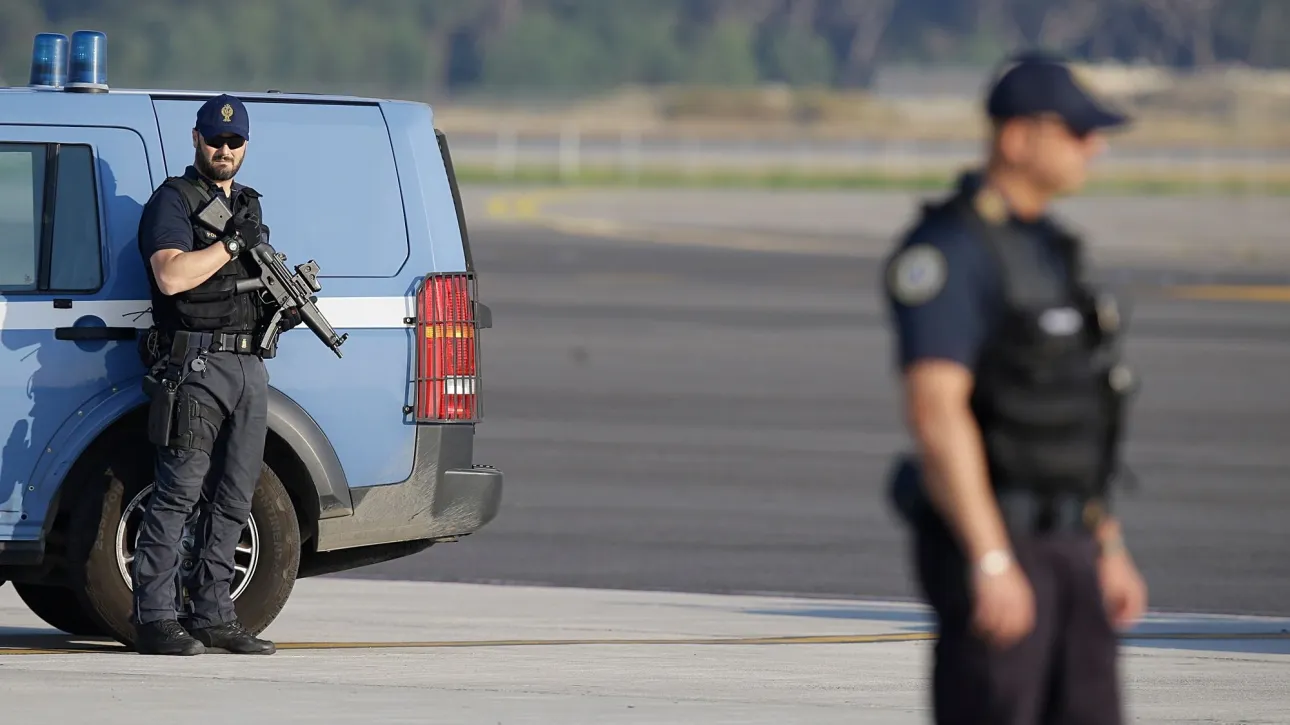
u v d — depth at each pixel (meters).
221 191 27.17
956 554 14.84
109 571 27.84
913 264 14.56
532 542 42.16
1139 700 25.30
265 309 27.25
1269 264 135.25
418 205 29.06
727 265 129.00
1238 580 38.75
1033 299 14.65
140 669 26.41
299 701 24.12
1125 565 15.86
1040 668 14.91
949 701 14.99
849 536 43.12
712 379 72.81
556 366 76.00
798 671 27.27
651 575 38.53
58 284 27.81
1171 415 65.25
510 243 146.12
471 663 27.58
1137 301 106.00
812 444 57.44
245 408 27.19
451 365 29.00
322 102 29.02
